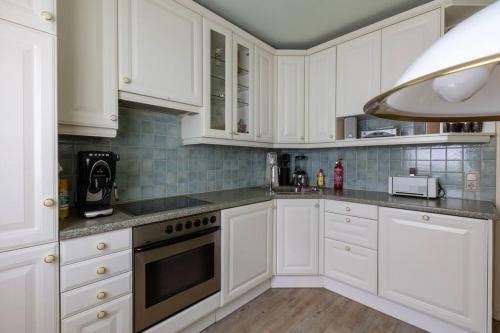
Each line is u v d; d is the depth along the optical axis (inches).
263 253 85.0
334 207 86.0
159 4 65.2
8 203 40.4
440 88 15.9
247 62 91.1
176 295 61.7
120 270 51.9
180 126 84.4
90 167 55.1
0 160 39.8
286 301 82.9
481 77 13.9
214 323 72.1
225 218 72.7
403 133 89.5
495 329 68.7
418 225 67.7
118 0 58.3
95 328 48.9
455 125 71.8
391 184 86.7
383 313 76.7
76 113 51.9
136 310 54.6
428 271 66.4
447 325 66.0
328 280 90.2
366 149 100.1
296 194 89.7
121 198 71.2
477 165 76.4
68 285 45.6
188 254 64.7
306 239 89.2
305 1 76.0
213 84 81.7
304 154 118.1
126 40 59.2
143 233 55.5
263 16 84.2
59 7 49.6
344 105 90.7
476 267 59.8
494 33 11.4
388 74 80.0
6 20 39.6
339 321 72.9
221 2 76.7
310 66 100.1
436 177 83.0
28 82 41.8
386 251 73.8
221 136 81.4
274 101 100.4
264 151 115.7
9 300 40.8
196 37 73.9
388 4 77.1
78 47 52.1
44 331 43.4
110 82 56.8
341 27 90.9
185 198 79.5
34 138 42.5
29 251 42.0
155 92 64.5
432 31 71.5
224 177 99.2
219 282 71.4
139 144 74.7
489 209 62.4
